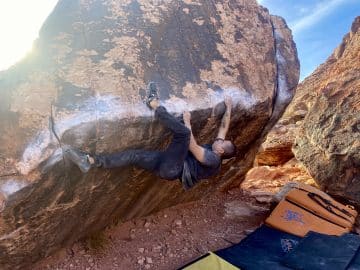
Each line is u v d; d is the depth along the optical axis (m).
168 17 4.56
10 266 4.25
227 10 5.39
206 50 4.80
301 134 8.46
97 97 3.61
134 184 4.82
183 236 5.79
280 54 5.88
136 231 5.67
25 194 3.36
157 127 4.11
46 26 3.61
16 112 3.26
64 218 4.25
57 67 3.55
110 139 3.76
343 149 6.98
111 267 4.90
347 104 7.63
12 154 3.22
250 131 5.86
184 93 4.29
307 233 5.29
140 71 4.02
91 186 4.11
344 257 4.57
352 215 5.94
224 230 6.12
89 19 3.89
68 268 4.76
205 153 4.01
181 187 5.81
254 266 4.51
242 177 7.41
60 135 3.37
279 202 6.16
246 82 5.05
